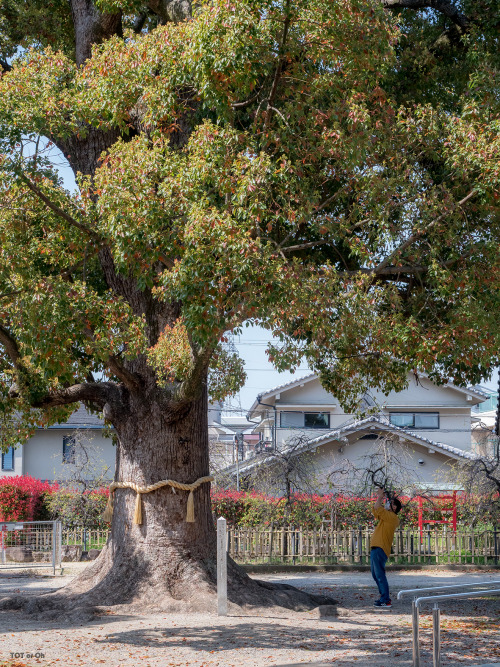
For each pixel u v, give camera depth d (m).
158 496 13.28
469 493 26.17
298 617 11.97
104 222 11.00
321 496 25.66
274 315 10.38
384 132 11.72
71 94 11.84
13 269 11.80
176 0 13.55
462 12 13.81
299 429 38.06
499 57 12.91
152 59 11.01
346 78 11.14
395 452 33.41
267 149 11.34
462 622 11.57
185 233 9.76
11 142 11.12
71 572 20.72
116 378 14.73
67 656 8.71
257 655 8.83
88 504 27.05
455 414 38.75
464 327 11.40
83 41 14.55
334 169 11.66
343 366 14.30
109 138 14.02
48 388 13.72
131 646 9.34
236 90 10.59
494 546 22.31
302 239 13.91
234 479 31.84
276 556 22.14
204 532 13.48
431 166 12.89
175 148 12.81
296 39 10.75
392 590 16.20
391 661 8.45
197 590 12.67
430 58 13.84
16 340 13.64
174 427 13.53
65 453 37.72
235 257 9.52
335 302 10.80
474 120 11.61
